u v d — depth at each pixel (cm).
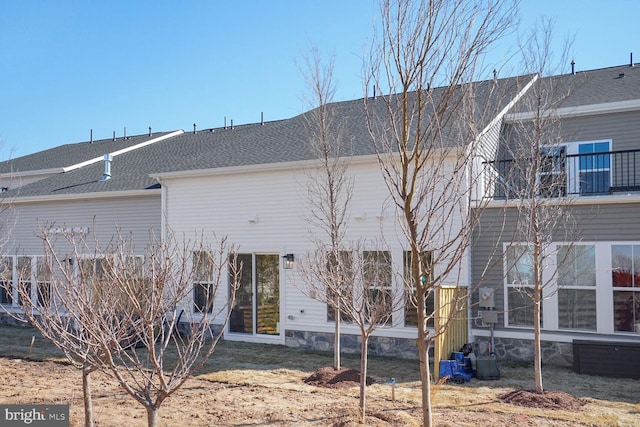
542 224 1020
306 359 1305
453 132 923
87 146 2894
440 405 888
